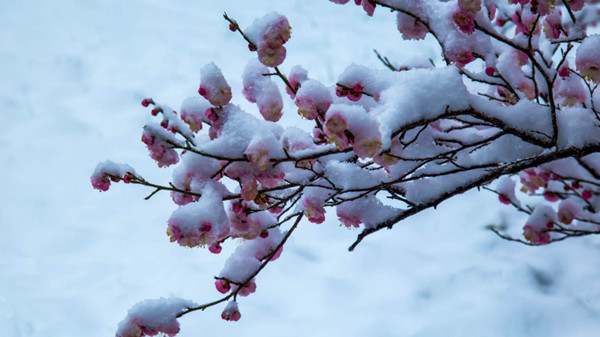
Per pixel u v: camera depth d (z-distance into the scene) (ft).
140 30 26.04
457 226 17.29
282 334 14.55
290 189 7.74
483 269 15.90
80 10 27.04
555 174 9.19
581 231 10.07
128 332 6.53
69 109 21.70
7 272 15.96
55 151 20.03
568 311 14.67
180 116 6.32
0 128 20.75
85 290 15.64
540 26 8.02
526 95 7.48
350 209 6.81
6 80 22.77
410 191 6.90
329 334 14.53
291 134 6.68
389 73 6.17
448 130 6.99
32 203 18.19
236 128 6.05
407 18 6.81
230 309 6.90
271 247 7.30
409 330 14.56
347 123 4.92
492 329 14.43
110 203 18.30
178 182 6.69
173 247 16.97
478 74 7.43
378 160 6.14
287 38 5.83
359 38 25.50
